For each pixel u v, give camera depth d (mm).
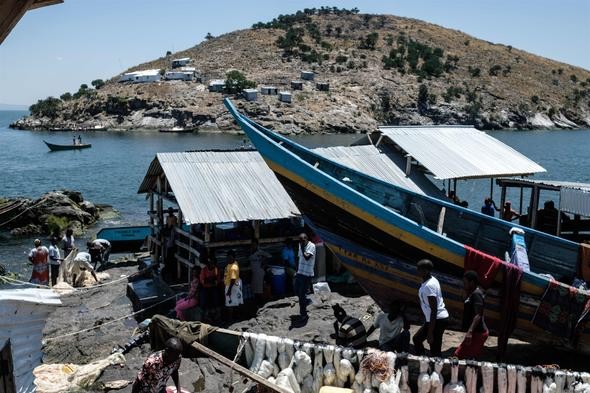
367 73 178625
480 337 10156
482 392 8938
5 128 171750
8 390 8500
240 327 14258
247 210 17438
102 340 14562
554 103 196000
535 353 12328
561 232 19422
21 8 5418
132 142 110750
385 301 13680
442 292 12617
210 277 15242
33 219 35031
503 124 175375
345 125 141000
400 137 22156
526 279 11562
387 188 15125
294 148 15906
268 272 16969
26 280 24156
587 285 13055
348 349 9250
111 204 45500
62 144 102688
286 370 9258
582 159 79938
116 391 11125
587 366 11688
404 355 9078
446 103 170250
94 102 155875
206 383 10867
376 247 13258
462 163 20766
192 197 17531
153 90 157625
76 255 22047
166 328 9914
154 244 21578
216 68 182250
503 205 20719
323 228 14070
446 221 14586
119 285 19953
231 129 137125
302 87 161000
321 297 15961
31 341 9227
